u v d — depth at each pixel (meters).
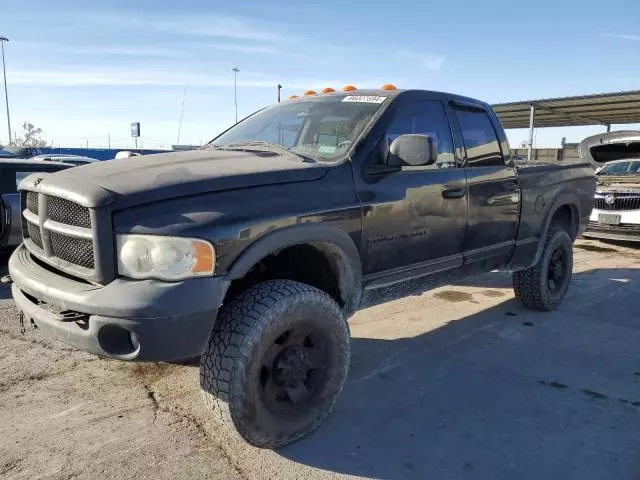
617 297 6.05
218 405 2.66
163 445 2.92
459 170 4.03
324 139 3.53
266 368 2.81
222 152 3.49
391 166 3.40
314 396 3.01
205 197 2.61
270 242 2.68
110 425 3.12
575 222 5.80
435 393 3.60
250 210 2.67
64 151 33.12
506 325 5.05
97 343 2.45
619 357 4.26
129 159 3.20
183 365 4.00
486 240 4.35
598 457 2.86
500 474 2.70
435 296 6.11
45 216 2.82
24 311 2.82
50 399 3.44
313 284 3.37
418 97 3.86
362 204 3.19
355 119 3.55
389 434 3.07
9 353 4.16
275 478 2.65
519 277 5.33
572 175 5.52
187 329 2.43
